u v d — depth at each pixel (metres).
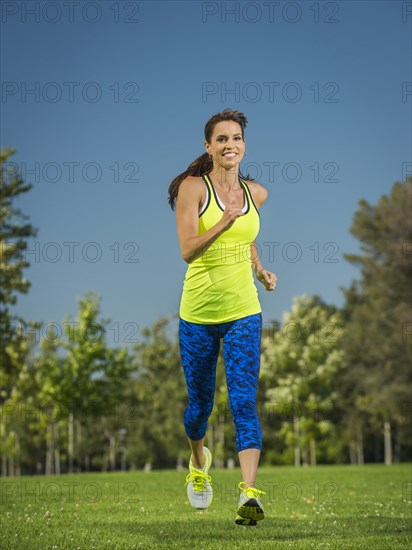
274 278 6.35
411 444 60.75
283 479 17.38
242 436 5.79
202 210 5.93
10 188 32.44
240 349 5.98
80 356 36.53
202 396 6.38
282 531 6.99
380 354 51.69
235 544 6.06
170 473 23.45
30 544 6.09
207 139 6.05
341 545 5.92
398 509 9.44
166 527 7.33
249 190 6.11
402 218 51.09
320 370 45.91
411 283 51.69
